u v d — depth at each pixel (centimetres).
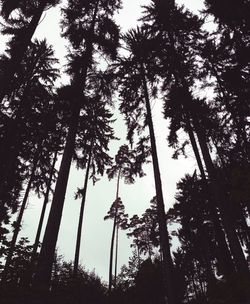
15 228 577
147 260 2055
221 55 1459
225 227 1061
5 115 1511
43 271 822
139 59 1590
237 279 679
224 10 1251
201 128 1375
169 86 1579
